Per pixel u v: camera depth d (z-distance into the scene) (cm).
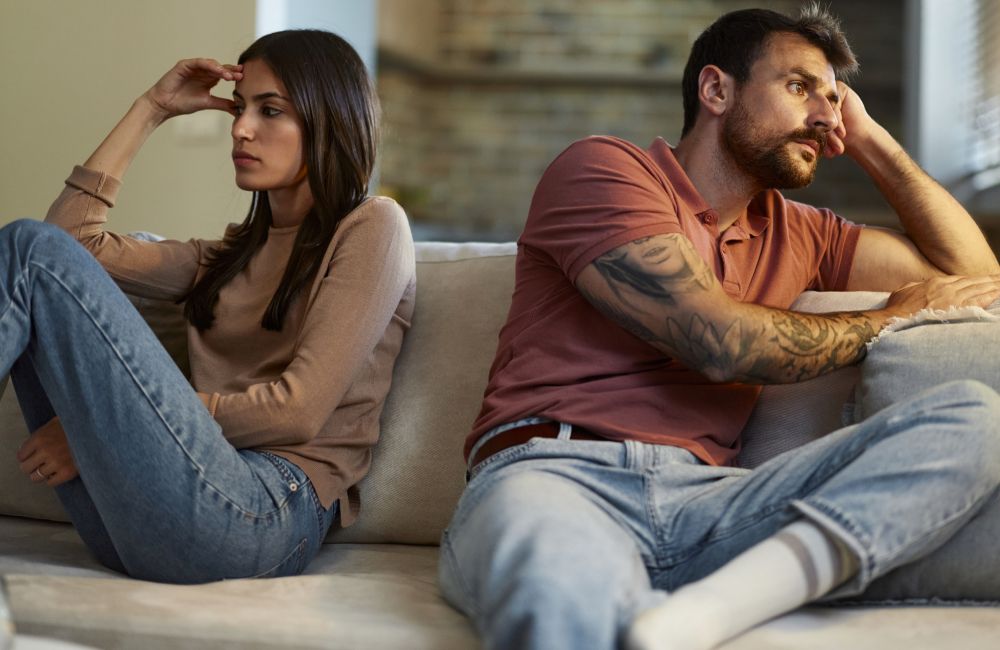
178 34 321
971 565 135
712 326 153
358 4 383
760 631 120
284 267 182
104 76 327
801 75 174
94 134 328
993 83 435
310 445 170
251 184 179
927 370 154
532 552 112
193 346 183
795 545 124
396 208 178
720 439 163
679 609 111
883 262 192
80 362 146
